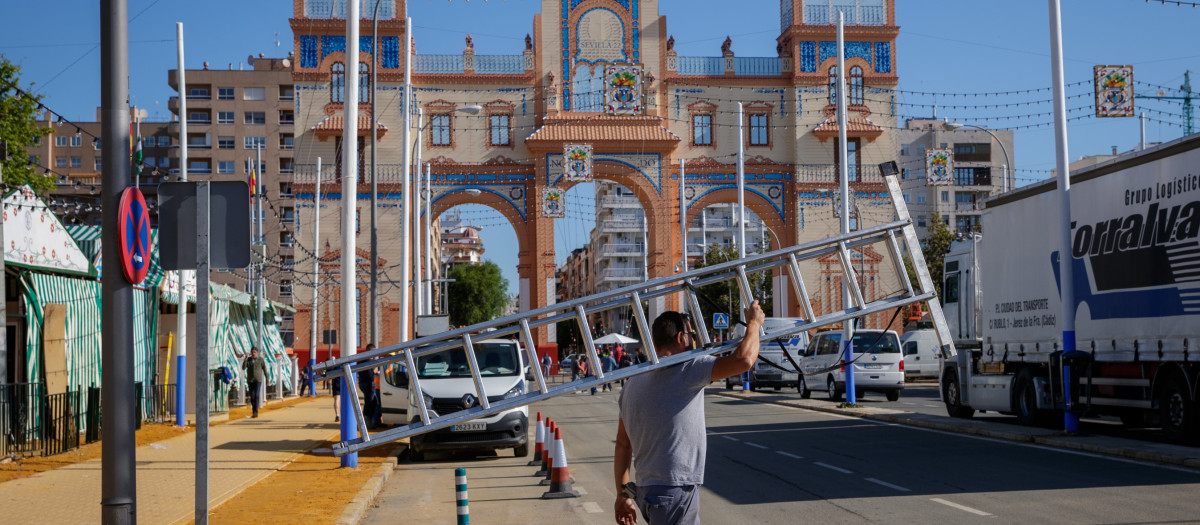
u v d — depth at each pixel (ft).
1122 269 54.75
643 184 184.34
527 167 184.96
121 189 25.55
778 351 133.49
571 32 187.73
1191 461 45.14
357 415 28.02
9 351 63.26
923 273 29.04
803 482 44.16
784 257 28.66
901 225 29.40
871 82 188.44
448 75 185.06
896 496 39.09
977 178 331.16
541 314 27.58
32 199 59.67
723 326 139.33
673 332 18.80
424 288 145.07
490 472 53.01
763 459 53.83
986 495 38.47
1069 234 58.70
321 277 181.27
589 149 167.53
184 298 80.18
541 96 187.21
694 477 17.19
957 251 80.12
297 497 41.01
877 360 106.11
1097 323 57.31
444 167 183.52
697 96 188.85
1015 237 67.26
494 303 356.79
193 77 350.02
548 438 50.55
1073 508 34.83
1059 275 61.52
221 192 27.14
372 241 92.12
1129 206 54.24
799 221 185.68
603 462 55.93
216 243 27.07
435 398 58.13
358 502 39.29
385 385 69.00
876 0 190.08
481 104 186.39
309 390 148.87
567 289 608.60
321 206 182.39
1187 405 50.29
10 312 63.62
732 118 189.06
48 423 58.65
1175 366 51.24
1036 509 34.91
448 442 57.77
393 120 183.93
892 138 188.14
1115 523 31.86
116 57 25.70
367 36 184.14
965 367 76.43
